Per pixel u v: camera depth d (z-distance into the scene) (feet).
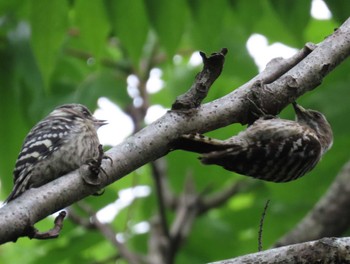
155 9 40.42
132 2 41.16
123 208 58.70
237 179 57.16
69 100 49.85
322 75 31.48
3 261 57.52
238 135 32.40
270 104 30.78
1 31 44.62
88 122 38.99
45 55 40.73
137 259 52.44
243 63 51.70
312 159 33.99
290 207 55.11
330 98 50.98
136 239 57.62
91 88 50.98
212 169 53.83
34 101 43.96
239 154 31.73
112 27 41.27
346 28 32.22
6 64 43.88
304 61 31.50
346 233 51.08
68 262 55.88
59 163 35.76
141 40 41.34
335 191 49.62
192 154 53.57
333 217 49.14
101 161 28.19
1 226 27.02
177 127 29.12
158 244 53.62
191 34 42.55
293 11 39.86
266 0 44.93
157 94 59.77
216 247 56.44
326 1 38.47
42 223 53.93
